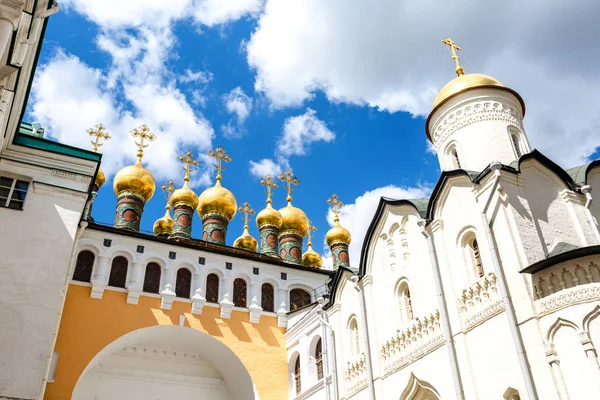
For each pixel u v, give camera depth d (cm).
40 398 1706
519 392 1434
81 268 2570
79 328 2430
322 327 2469
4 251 1830
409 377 1862
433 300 1838
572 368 1337
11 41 1342
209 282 2850
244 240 3950
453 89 2241
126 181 3572
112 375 2711
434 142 2333
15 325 1727
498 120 2142
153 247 2756
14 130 2016
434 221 1895
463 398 1595
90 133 3538
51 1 1631
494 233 1642
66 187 2030
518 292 1510
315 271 3102
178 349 2873
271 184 4122
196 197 3866
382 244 2212
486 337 1585
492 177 1691
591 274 1399
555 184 1806
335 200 4425
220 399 2922
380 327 2097
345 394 2211
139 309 2595
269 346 2795
